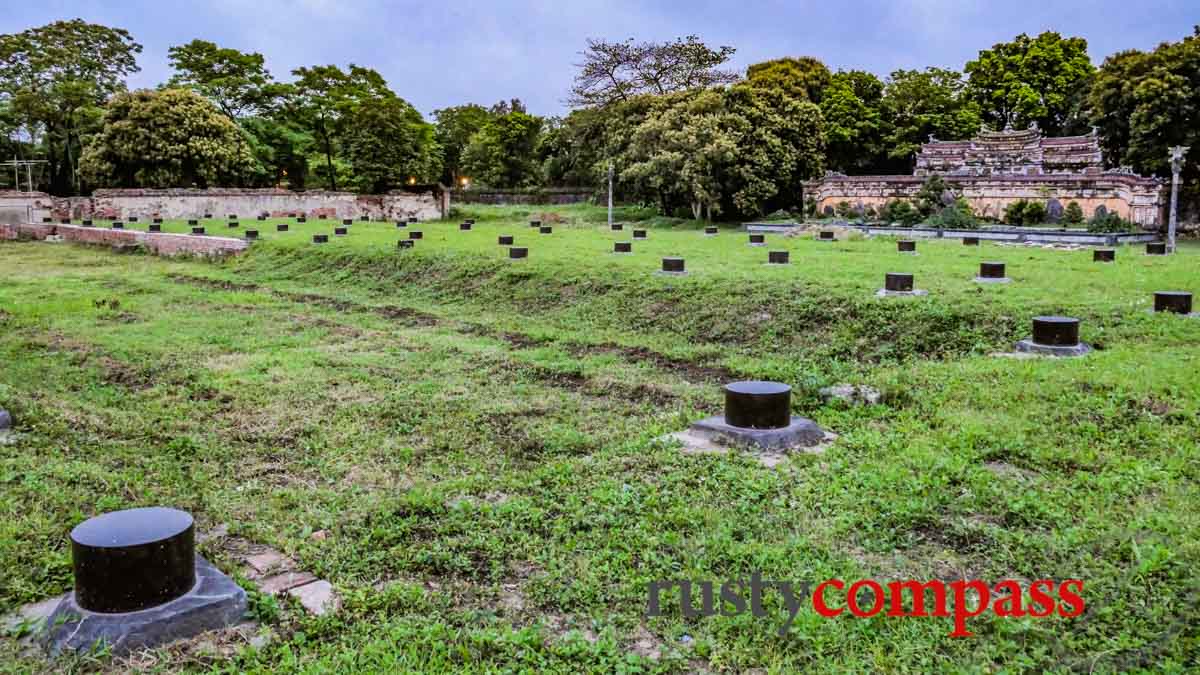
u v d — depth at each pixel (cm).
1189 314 1056
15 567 454
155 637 384
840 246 2188
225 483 614
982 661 366
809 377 912
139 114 4009
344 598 431
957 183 3322
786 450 657
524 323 1327
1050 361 877
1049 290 1245
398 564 474
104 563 387
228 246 2323
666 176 3603
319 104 4775
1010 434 659
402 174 4678
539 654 375
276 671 365
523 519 535
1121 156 3441
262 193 4138
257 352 1102
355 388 903
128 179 4138
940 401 766
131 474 621
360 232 2659
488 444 705
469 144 5759
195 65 4675
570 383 935
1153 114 2986
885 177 3503
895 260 1723
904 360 996
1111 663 362
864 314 1147
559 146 5175
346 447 701
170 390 897
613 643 382
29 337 1196
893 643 382
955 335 1046
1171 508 513
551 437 718
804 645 383
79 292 1689
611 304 1388
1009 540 481
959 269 1526
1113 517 504
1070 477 578
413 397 866
